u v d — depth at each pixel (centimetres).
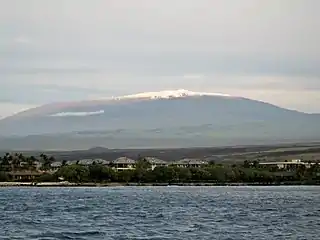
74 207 14212
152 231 8056
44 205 15188
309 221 9688
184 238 7288
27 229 8456
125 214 11538
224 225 8931
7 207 14262
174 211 12456
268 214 11388
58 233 7850
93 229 8394
